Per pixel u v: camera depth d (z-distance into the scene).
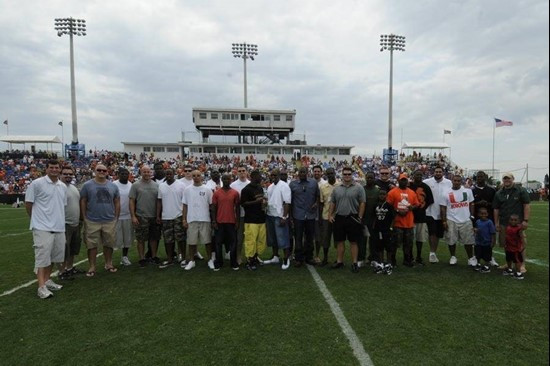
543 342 3.73
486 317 4.39
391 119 38.94
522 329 4.05
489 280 5.97
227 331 4.05
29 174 30.09
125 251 7.30
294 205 7.08
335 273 6.49
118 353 3.59
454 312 4.55
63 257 5.76
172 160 38.88
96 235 6.45
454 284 5.75
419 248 7.16
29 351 3.64
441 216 7.15
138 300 5.09
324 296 5.18
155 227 7.27
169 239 7.07
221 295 5.27
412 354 3.50
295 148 43.38
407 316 4.43
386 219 6.59
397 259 7.67
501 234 6.55
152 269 6.88
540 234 10.91
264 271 6.68
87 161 36.00
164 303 4.96
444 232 7.13
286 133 46.91
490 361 3.36
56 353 3.60
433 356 3.46
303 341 3.79
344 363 3.35
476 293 5.29
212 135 45.97
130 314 4.58
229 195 6.77
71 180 6.44
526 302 4.90
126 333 4.03
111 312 4.65
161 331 4.07
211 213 6.96
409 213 6.73
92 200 6.43
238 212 6.99
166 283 5.91
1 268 7.04
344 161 42.03
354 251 6.57
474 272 6.50
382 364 3.32
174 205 7.07
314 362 3.37
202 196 6.81
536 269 6.68
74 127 35.91
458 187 6.92
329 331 4.02
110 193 6.59
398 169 36.50
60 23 34.72
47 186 5.45
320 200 7.29
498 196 6.57
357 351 3.56
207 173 33.19
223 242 6.95
